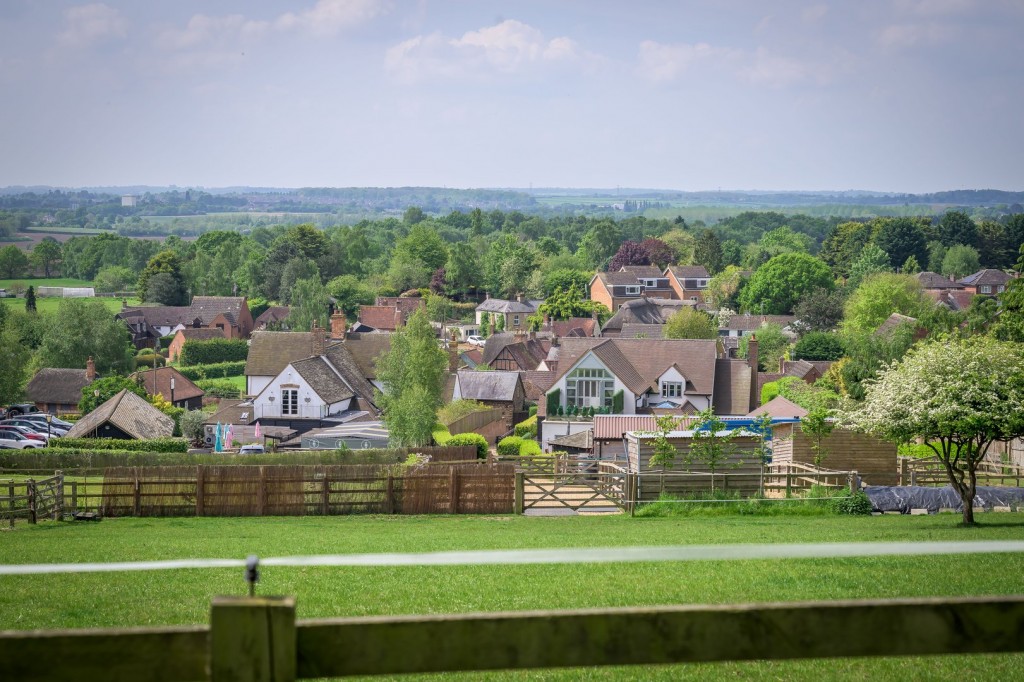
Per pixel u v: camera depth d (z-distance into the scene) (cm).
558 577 3231
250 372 16662
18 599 3020
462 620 897
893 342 15512
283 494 6756
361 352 17925
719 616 919
